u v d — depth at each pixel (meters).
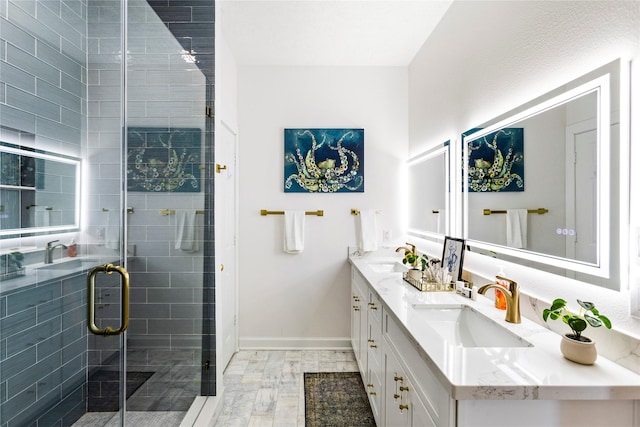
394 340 1.48
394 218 3.08
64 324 1.37
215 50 2.06
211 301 2.08
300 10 2.23
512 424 0.87
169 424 1.77
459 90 2.04
